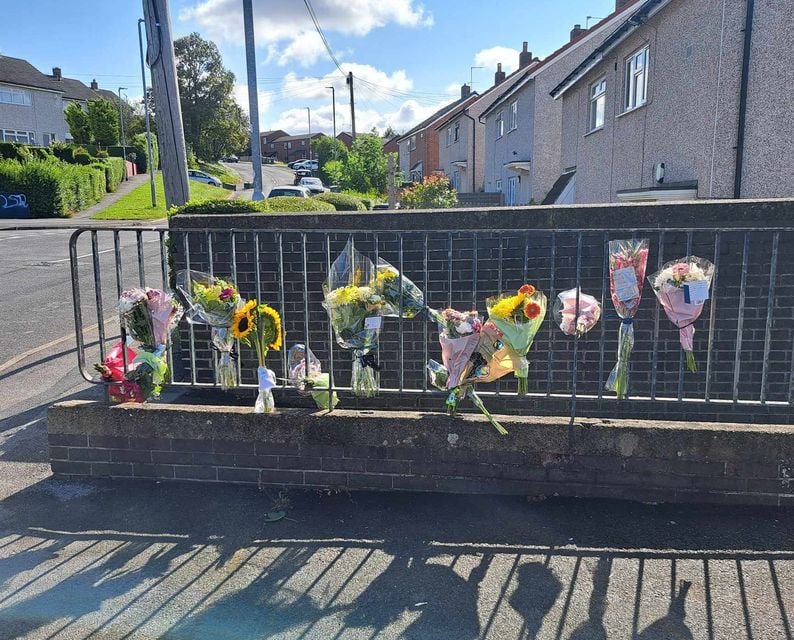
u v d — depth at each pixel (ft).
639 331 15.71
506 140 89.30
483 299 15.90
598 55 44.55
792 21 26.07
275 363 17.07
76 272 12.25
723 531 9.87
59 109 177.78
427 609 8.20
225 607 8.29
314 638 7.70
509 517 10.39
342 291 11.31
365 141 122.21
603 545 9.55
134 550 9.63
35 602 8.41
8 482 11.93
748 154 28.78
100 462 11.96
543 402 16.39
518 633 7.73
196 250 16.70
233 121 220.02
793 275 14.82
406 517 10.46
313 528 10.19
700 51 32.30
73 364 20.18
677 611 8.07
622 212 14.83
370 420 11.18
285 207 24.26
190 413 11.59
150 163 100.27
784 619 7.90
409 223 15.66
